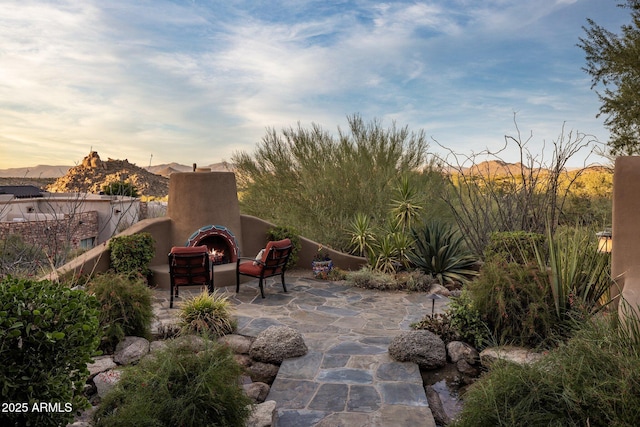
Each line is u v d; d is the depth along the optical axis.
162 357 3.62
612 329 3.62
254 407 3.84
